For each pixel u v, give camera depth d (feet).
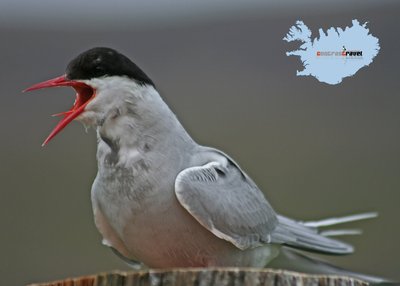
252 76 45.80
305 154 40.96
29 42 47.50
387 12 44.39
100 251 37.78
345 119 43.09
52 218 38.96
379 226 37.88
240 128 42.70
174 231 24.58
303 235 28.58
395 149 40.70
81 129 42.73
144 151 24.50
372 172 39.91
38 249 37.70
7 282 36.63
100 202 25.27
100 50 24.64
